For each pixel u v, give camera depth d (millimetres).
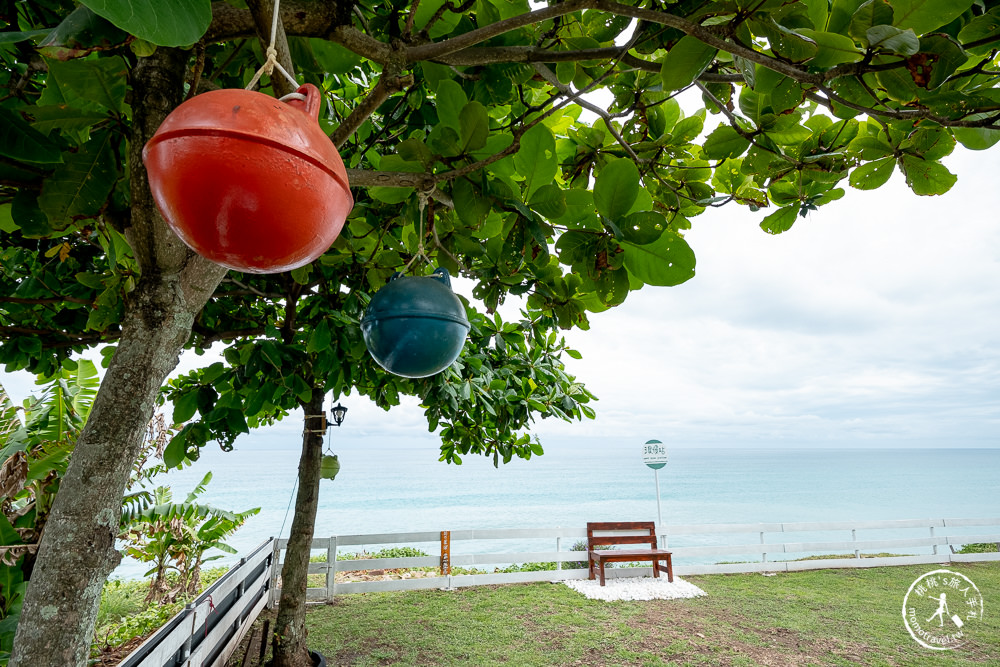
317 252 1053
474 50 1791
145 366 1436
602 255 1903
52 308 3812
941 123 1542
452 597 8367
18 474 4184
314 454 5168
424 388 4484
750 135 2260
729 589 8883
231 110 887
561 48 2084
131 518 6461
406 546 19859
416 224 2258
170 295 1487
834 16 1507
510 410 5305
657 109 2506
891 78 1497
